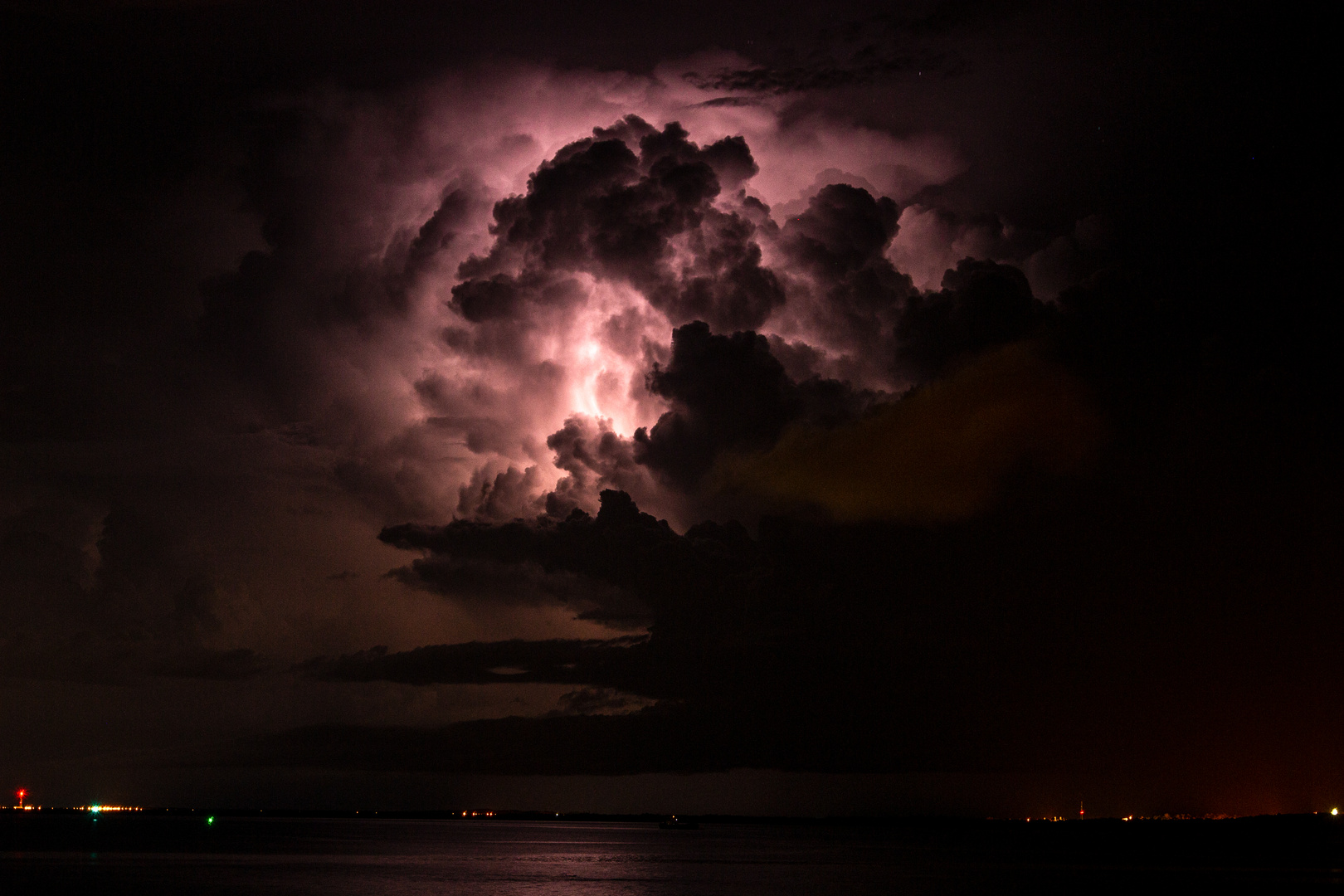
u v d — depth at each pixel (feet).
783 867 390.01
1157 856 465.88
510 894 273.95
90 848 485.56
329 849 510.99
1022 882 315.17
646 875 341.21
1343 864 402.11
